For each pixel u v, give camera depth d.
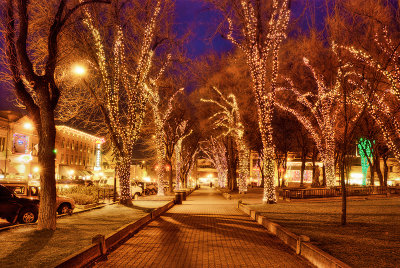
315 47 22.53
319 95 25.62
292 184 69.94
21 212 14.26
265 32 21.53
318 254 7.64
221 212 20.75
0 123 43.12
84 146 68.88
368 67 15.95
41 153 11.55
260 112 22.81
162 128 33.53
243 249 9.56
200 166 124.06
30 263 7.22
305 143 46.25
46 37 13.05
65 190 23.58
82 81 17.75
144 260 8.27
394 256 7.82
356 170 71.50
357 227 12.21
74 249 8.59
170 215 18.83
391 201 24.09
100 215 16.52
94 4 17.61
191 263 8.00
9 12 11.01
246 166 39.25
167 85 30.31
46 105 11.48
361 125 29.64
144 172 93.25
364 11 14.20
